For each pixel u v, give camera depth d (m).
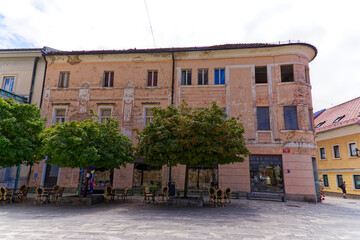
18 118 12.61
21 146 12.06
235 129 11.66
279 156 15.81
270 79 16.81
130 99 17.70
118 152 12.13
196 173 16.20
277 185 15.46
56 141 10.76
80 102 18.03
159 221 7.99
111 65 18.47
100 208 10.77
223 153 10.61
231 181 15.67
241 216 9.20
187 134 10.57
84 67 18.58
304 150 15.60
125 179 16.36
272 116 16.27
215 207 11.39
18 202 12.32
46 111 18.11
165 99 17.45
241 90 16.97
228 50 17.41
